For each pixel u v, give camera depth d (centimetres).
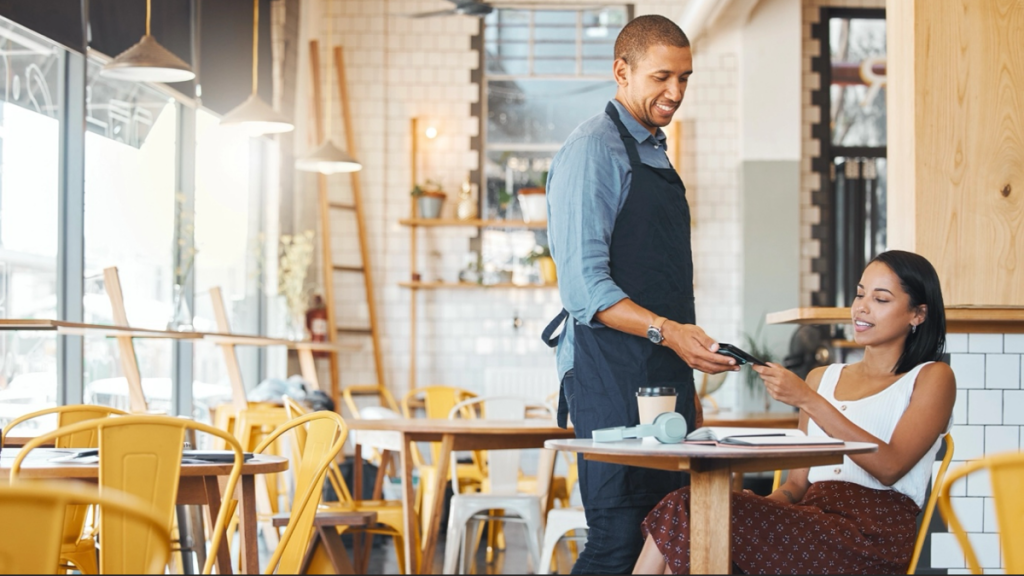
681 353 238
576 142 267
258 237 796
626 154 269
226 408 604
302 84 873
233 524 484
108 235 573
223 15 703
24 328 378
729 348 231
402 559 481
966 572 377
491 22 948
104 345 569
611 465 259
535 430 413
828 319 368
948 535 378
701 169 925
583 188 261
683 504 227
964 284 380
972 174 382
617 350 258
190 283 672
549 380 917
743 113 909
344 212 921
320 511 438
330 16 899
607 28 951
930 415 242
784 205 904
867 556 237
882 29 930
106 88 572
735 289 918
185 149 679
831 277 916
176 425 232
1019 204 382
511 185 943
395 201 927
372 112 927
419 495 554
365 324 915
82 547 316
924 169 382
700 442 210
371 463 721
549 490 485
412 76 934
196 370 700
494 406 600
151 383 639
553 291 932
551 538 402
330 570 411
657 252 268
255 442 596
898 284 258
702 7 819
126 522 222
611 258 266
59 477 233
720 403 906
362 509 454
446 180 933
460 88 935
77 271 525
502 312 930
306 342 723
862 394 262
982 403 382
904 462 236
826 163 920
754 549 235
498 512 568
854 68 928
